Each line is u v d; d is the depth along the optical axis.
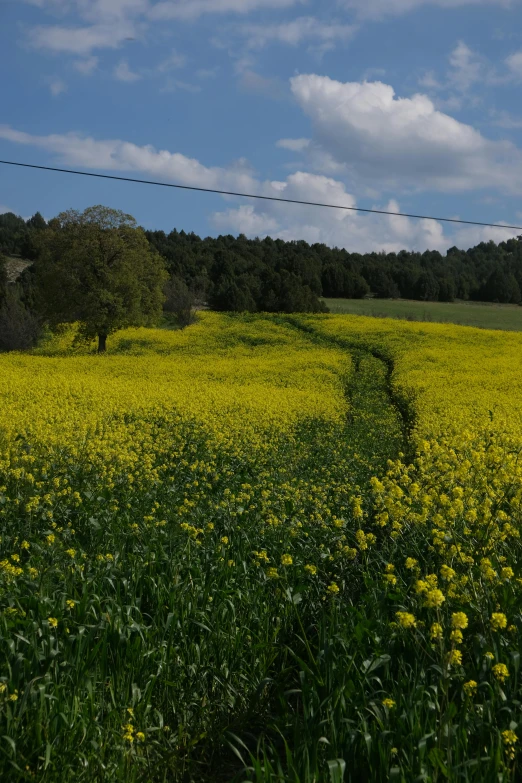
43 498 9.12
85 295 46.22
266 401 24.92
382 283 111.44
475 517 6.19
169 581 6.25
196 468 12.41
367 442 17.84
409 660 4.91
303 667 4.76
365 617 5.26
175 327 62.34
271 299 78.62
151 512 8.97
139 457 13.79
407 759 3.73
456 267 160.88
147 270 48.28
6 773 3.93
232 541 7.81
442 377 32.53
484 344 48.19
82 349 49.03
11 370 35.53
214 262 106.12
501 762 3.49
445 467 8.27
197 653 5.35
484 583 5.31
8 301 58.06
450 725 3.73
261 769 3.79
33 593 5.64
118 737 4.38
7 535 7.91
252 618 5.96
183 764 4.51
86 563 6.66
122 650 5.15
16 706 4.36
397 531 7.30
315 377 33.69
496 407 23.50
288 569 6.80
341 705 4.22
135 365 38.38
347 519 8.78
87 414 20.25
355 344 48.97
